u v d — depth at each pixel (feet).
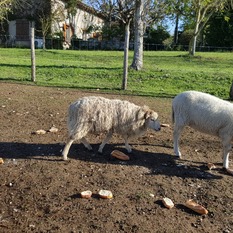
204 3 32.30
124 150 8.41
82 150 8.24
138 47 21.76
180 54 36.76
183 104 7.78
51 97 14.20
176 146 8.17
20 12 50.39
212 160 8.21
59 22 53.36
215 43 52.54
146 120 8.03
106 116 7.43
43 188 6.36
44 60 26.48
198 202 6.25
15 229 5.23
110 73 20.88
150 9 23.31
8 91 15.08
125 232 5.25
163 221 5.59
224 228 5.56
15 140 8.75
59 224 5.37
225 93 17.35
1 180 6.60
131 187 6.56
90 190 6.37
